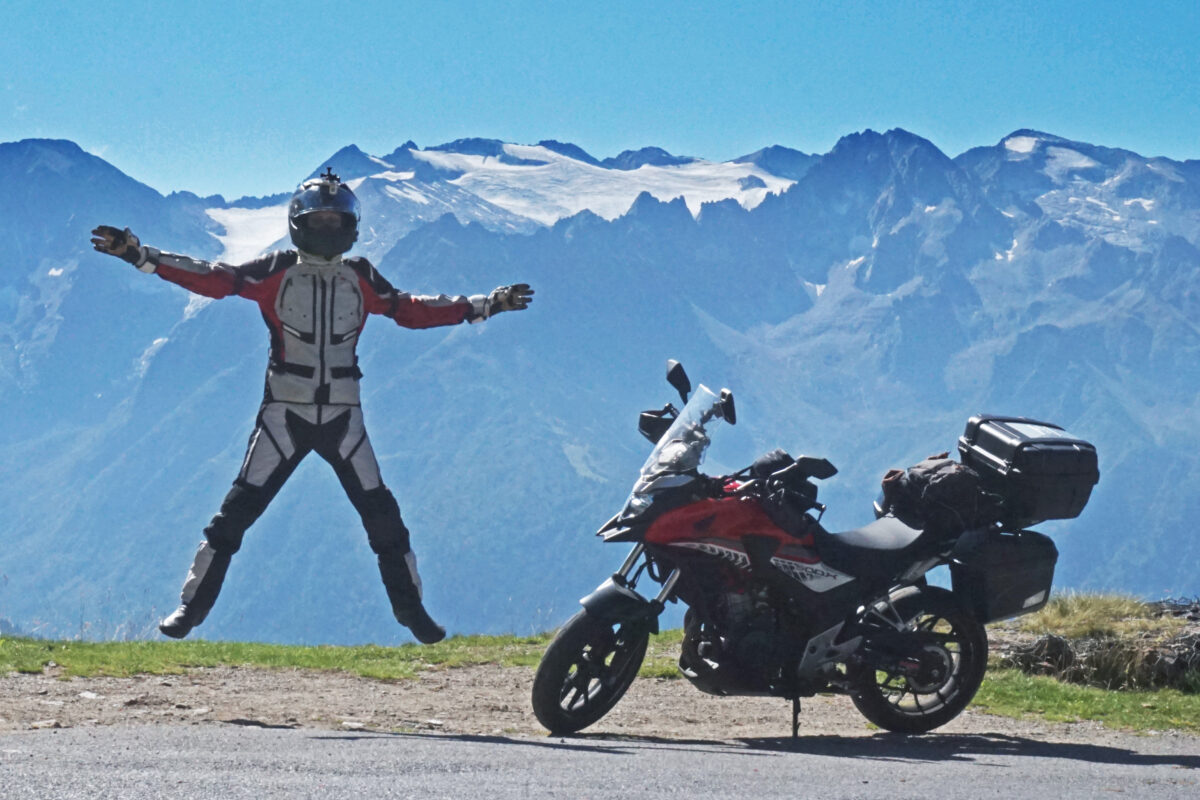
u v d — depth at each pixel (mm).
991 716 9336
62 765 4539
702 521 7566
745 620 7746
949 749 7496
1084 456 8469
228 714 7605
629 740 7395
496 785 4555
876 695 8375
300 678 9773
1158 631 11953
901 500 8477
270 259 8281
